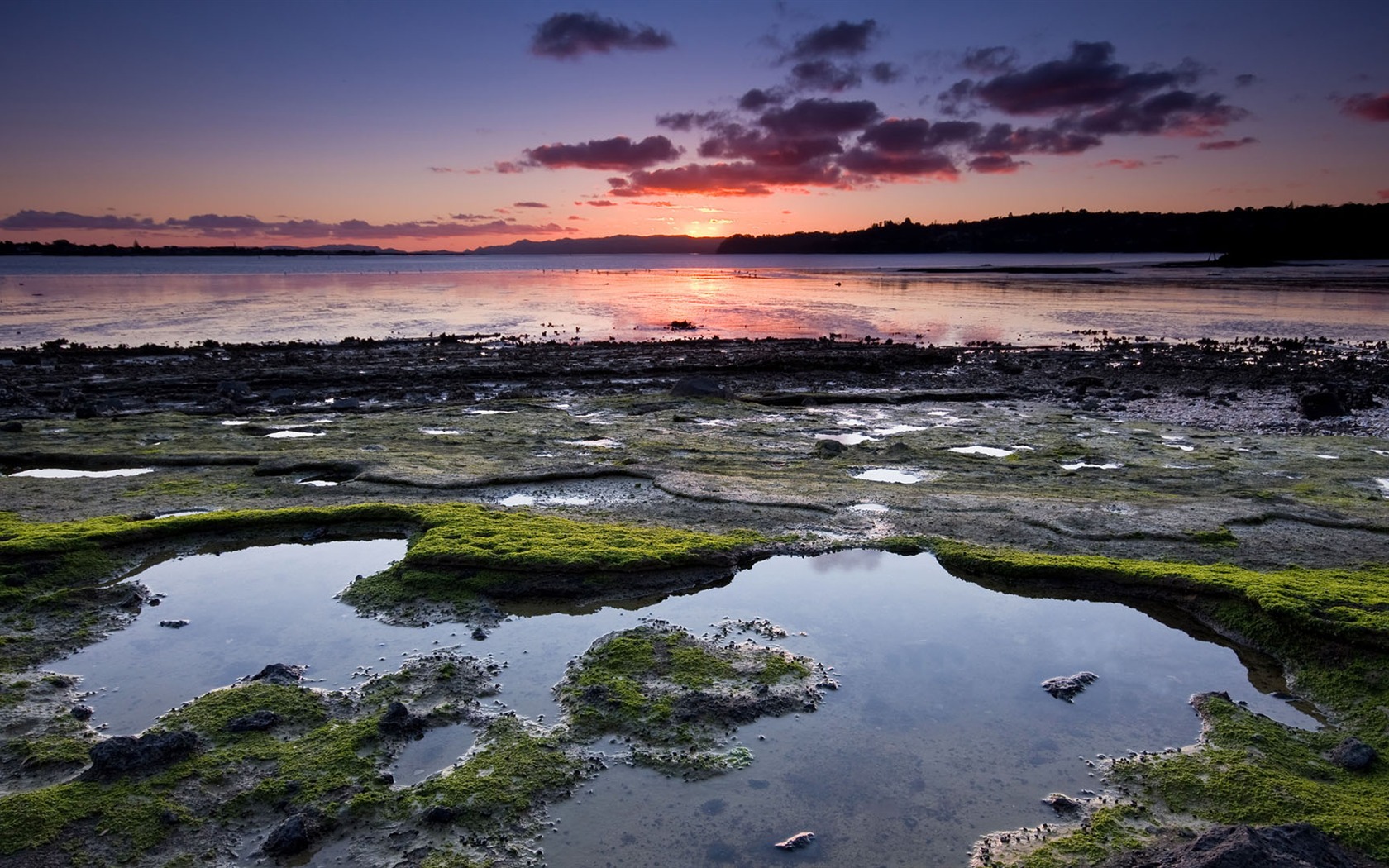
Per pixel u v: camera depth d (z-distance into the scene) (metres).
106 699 8.85
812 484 16.97
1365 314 59.03
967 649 10.13
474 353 40.47
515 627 10.59
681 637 10.24
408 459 18.34
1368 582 11.05
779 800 7.27
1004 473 18.23
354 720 8.41
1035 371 34.72
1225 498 15.76
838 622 10.83
